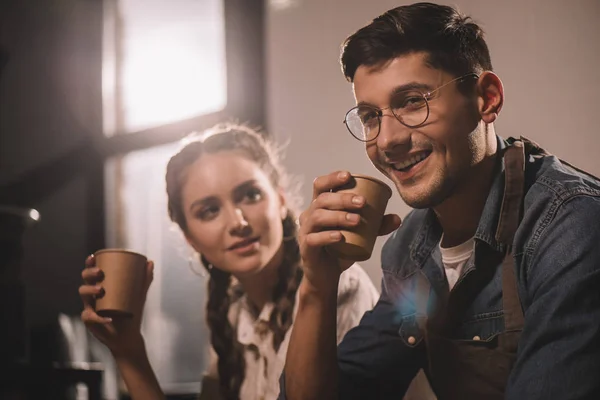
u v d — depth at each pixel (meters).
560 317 1.06
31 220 2.97
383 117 1.25
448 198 1.31
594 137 2.03
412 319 1.46
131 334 1.72
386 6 2.47
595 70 2.04
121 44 3.73
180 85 3.60
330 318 1.34
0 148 3.77
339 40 2.61
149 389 1.72
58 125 3.69
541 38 2.12
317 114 2.65
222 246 1.93
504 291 1.28
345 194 1.16
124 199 3.63
